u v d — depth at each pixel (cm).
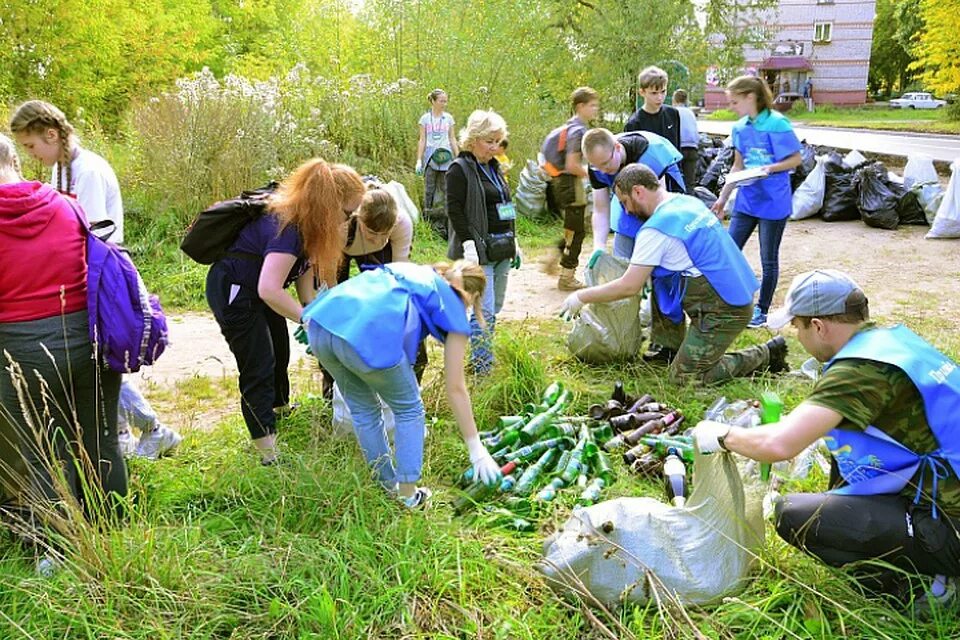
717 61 1948
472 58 1245
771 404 321
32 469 312
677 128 697
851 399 272
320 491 342
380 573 300
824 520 290
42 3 1472
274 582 296
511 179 1159
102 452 333
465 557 313
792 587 290
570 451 397
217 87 970
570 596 294
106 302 308
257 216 376
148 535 301
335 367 345
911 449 279
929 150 2062
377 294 335
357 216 393
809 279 295
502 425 424
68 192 386
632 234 558
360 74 1216
